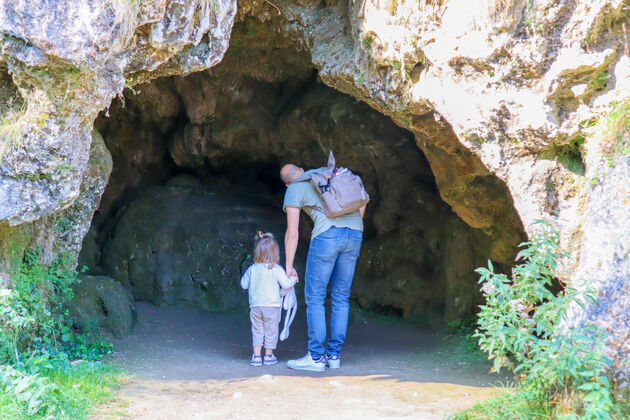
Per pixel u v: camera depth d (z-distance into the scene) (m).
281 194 8.87
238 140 8.16
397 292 7.46
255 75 7.53
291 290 5.78
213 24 4.64
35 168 4.13
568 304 3.60
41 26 3.65
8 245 4.89
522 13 3.96
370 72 5.17
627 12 3.66
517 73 4.10
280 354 6.25
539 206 4.20
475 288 6.69
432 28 4.51
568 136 4.01
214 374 5.18
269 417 3.89
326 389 4.62
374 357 6.06
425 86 4.72
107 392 4.25
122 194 8.58
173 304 7.86
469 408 3.84
